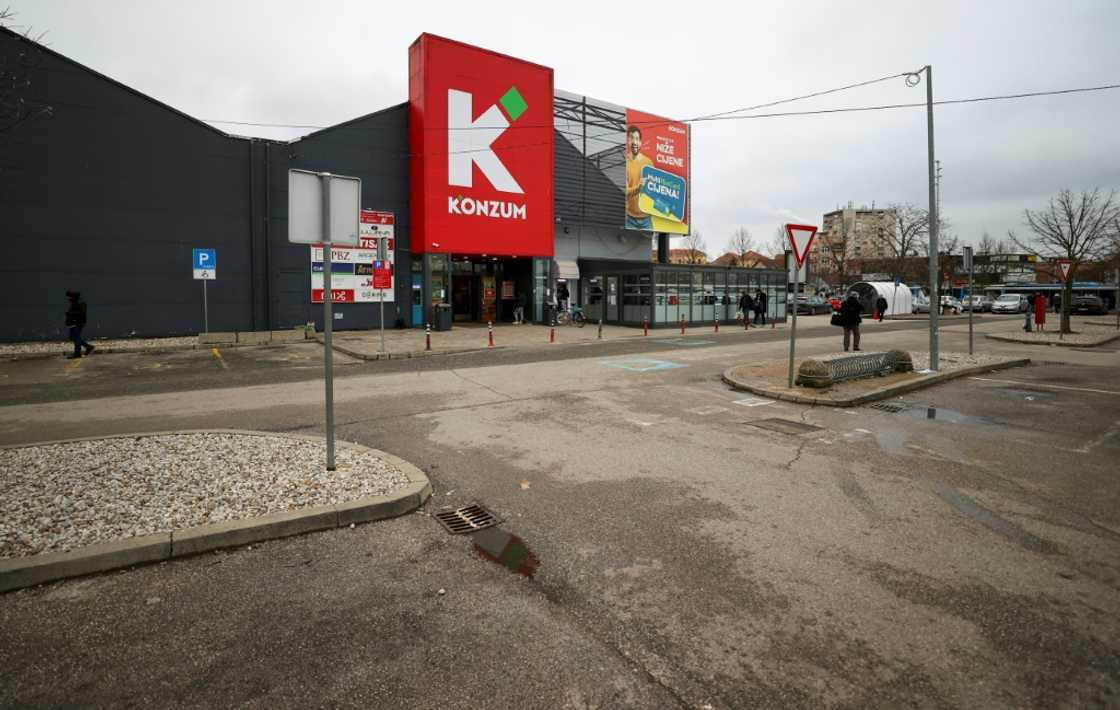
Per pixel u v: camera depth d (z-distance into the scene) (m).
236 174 20.66
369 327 23.34
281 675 2.75
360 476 5.29
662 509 4.88
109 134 18.58
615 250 33.22
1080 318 38.97
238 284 20.80
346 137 22.64
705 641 3.04
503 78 25.20
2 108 6.93
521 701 2.59
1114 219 24.75
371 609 3.34
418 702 2.58
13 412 8.61
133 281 19.09
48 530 4.02
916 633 3.12
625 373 12.62
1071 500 5.14
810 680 2.74
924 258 57.16
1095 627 3.17
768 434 7.43
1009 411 8.94
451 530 4.46
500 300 29.53
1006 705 2.57
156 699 2.58
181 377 12.02
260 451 6.07
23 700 2.56
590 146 30.28
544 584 3.64
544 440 7.09
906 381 10.85
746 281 30.70
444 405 9.14
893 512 4.83
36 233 17.67
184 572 3.76
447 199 23.92
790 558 3.99
